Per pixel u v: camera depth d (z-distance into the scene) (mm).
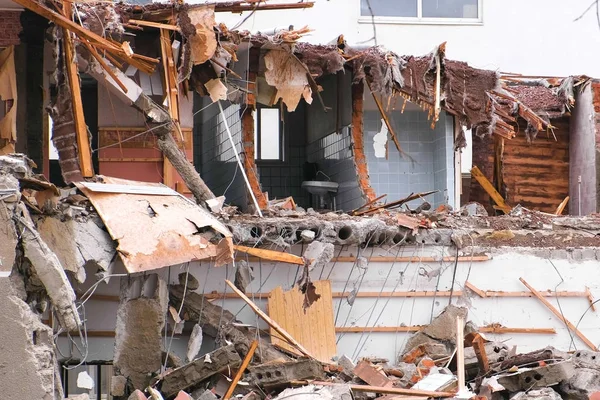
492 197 93750
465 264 75000
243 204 78688
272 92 80875
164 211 63219
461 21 113688
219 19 107875
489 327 74688
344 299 72750
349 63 80500
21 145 70375
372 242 73125
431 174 89625
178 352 69062
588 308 76500
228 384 62438
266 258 69188
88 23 68750
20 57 70125
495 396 60656
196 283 68375
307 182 85750
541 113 93375
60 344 66688
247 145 79375
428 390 60031
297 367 61969
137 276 63875
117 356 63312
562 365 59406
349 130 84125
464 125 85938
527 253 76125
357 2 111438
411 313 73750
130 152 75750
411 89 81250
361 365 63719
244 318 70312
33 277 51031
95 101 88375
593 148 91812
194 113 89750
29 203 57125
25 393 48688
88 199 60250
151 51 72625
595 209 91312
